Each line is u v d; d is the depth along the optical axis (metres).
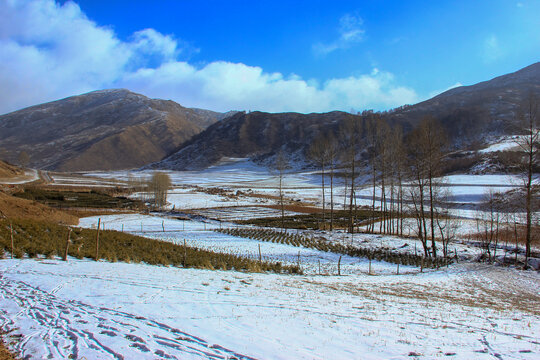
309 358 5.76
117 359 5.41
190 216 60.66
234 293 11.13
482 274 23.27
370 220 53.44
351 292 13.92
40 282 10.65
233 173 195.50
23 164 182.62
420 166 32.88
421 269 24.02
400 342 6.93
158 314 7.94
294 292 12.52
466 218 50.94
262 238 37.44
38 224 22.59
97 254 16.45
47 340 6.12
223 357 5.64
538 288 19.39
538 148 27.75
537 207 35.53
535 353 6.61
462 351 6.55
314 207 74.00
